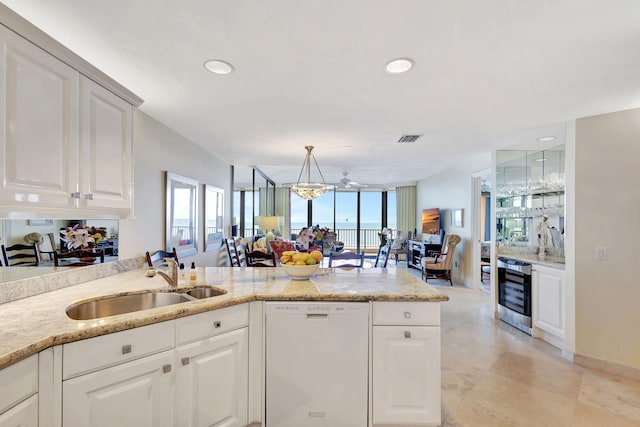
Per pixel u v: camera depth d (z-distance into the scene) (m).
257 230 8.95
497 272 4.09
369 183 9.15
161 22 1.47
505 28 1.50
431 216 7.35
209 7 1.36
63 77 1.51
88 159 1.67
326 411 1.84
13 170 1.29
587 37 1.57
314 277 2.35
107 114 1.81
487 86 2.16
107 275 2.36
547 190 3.90
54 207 1.50
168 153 3.20
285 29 1.52
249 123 3.02
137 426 1.40
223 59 1.81
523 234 4.15
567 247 2.93
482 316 4.18
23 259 1.73
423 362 1.83
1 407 1.03
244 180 8.23
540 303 3.34
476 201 5.83
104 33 1.56
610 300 2.68
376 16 1.42
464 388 2.40
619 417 2.06
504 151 4.16
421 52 1.72
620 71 1.93
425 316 1.84
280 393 1.84
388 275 2.45
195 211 3.87
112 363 1.33
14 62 1.28
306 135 3.45
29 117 1.35
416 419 1.83
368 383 1.84
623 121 2.63
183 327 1.55
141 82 2.12
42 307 1.56
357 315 1.83
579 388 2.41
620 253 2.64
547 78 2.04
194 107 2.59
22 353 1.07
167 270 2.53
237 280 2.23
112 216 1.93
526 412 2.11
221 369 1.70
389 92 2.27
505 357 2.94
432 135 3.42
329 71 1.95
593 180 2.76
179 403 1.54
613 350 2.67
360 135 3.43
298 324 1.83
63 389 1.21
